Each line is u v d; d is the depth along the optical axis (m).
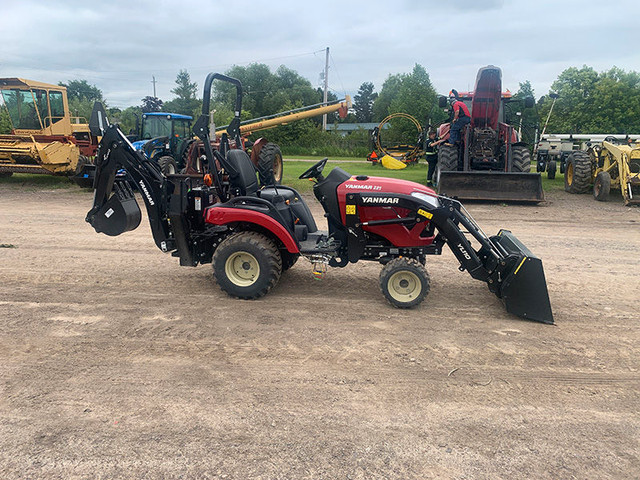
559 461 2.85
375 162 26.25
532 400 3.49
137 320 4.78
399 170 23.00
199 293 5.58
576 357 4.14
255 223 5.20
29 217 9.98
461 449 2.95
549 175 18.30
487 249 5.01
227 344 4.29
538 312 4.87
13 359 3.96
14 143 14.99
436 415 3.29
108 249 7.45
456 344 4.36
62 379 3.66
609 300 5.56
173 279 6.07
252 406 3.35
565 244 8.19
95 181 5.62
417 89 40.06
